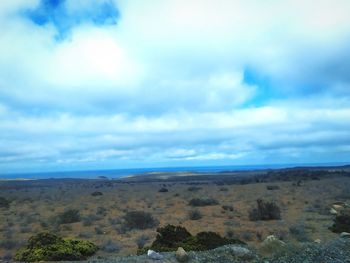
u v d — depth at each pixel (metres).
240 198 47.16
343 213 25.09
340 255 14.24
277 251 14.33
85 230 27.70
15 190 91.44
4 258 18.22
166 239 17.77
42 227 29.66
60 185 122.31
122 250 19.83
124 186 95.19
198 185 83.88
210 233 18.16
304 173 92.25
